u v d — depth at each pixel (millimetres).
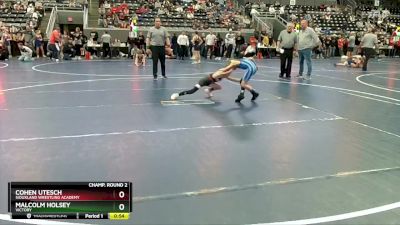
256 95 8805
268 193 3938
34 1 29453
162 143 5480
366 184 4211
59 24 28844
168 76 13523
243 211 3545
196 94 9523
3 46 20328
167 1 32656
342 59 21781
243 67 8648
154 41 12539
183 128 6297
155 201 3703
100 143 5418
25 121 6590
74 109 7621
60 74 13766
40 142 5418
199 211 3531
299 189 4047
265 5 36406
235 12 33688
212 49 24750
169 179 4219
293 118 7195
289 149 5348
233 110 7758
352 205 3707
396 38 32375
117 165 4586
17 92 9578
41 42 22297
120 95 9281
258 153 5145
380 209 3637
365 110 8148
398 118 7434
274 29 32281
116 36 27109
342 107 8398
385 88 11789
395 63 24156
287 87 11258
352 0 41250
